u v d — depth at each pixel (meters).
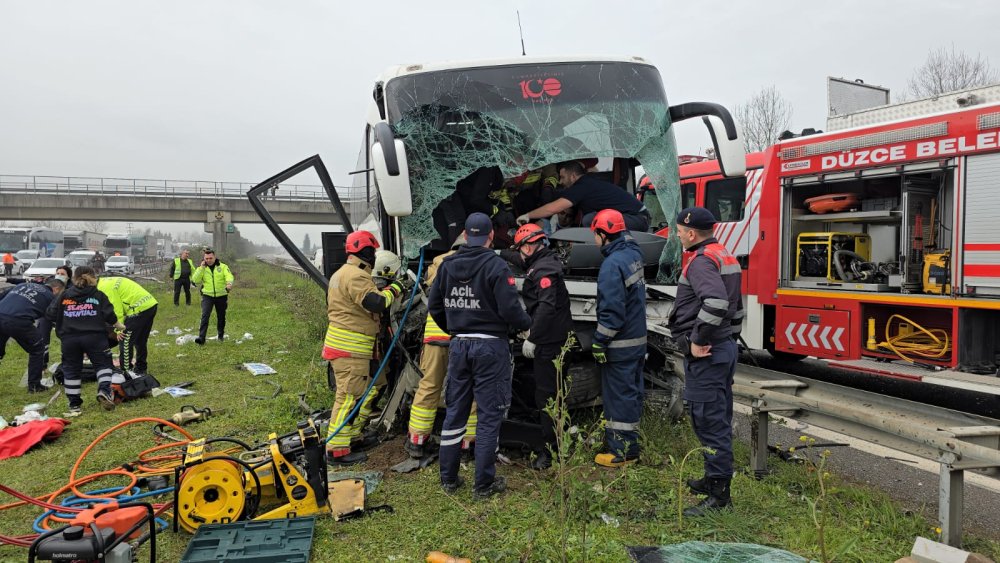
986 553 3.53
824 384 4.68
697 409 3.96
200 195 47.22
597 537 3.62
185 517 3.75
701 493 4.13
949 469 3.43
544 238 4.68
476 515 3.94
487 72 5.39
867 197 7.97
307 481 3.93
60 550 2.74
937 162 6.74
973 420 3.76
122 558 2.92
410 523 3.88
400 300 5.38
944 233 6.84
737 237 9.27
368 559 3.47
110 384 6.68
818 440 5.68
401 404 5.47
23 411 6.65
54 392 7.60
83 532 2.83
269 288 24.69
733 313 4.13
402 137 5.24
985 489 4.58
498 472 4.71
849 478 4.73
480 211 5.56
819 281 8.07
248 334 11.93
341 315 5.00
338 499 4.02
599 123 5.36
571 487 3.84
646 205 6.03
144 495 4.02
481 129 5.27
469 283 4.22
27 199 43.97
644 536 3.69
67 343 6.49
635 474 4.43
